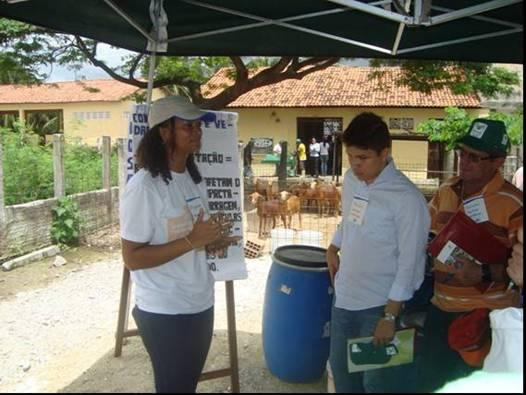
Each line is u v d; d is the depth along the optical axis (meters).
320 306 3.71
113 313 5.61
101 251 8.26
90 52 10.51
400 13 3.47
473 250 2.55
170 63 12.70
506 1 3.29
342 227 2.95
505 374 1.52
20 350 4.64
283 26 4.57
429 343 2.59
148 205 2.39
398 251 2.60
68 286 6.57
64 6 3.79
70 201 8.41
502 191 2.57
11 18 3.73
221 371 3.64
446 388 1.42
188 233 2.49
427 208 2.58
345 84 26.00
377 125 2.50
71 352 4.58
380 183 2.57
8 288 6.44
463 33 4.54
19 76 12.88
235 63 11.25
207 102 11.48
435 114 23.06
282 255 3.88
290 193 12.10
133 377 4.04
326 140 23.58
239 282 6.74
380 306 2.68
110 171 9.84
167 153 2.49
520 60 5.02
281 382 3.93
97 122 30.19
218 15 4.32
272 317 3.85
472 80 13.68
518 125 10.28
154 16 3.96
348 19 4.33
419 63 12.59
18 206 7.49
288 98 24.98
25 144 9.53
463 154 2.64
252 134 25.44
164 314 2.47
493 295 2.57
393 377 2.46
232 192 3.83
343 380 2.79
